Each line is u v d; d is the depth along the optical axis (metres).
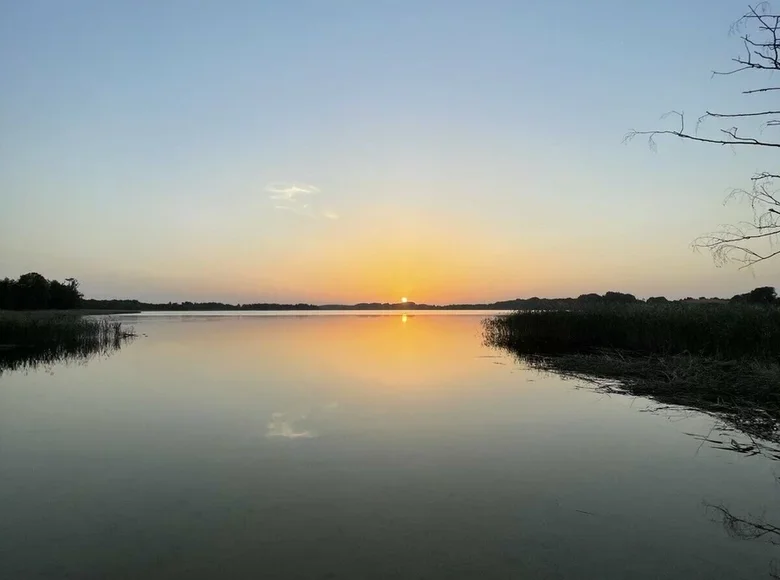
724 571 4.74
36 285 73.19
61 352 23.59
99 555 5.08
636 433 9.38
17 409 11.63
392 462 7.80
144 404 12.11
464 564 4.88
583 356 19.03
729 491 6.64
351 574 4.71
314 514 5.97
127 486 6.88
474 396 12.84
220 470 7.50
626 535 5.45
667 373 14.41
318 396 12.95
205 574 4.72
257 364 19.31
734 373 13.51
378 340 30.95
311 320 69.25
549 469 7.48
